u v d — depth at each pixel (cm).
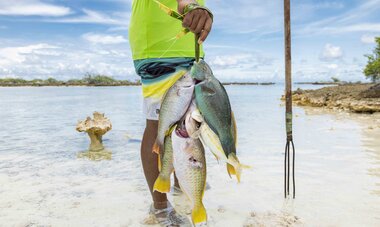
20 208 359
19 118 1295
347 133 792
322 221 308
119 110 1630
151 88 323
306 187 402
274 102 2161
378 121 1008
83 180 459
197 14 211
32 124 1092
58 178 468
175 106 226
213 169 484
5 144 732
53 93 4228
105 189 418
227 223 308
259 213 328
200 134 211
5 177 476
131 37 334
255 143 682
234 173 213
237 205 350
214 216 324
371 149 609
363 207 339
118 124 1055
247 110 1531
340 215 320
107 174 486
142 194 398
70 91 5016
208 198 371
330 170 474
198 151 220
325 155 565
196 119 209
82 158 591
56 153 633
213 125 204
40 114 1468
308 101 1747
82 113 1512
